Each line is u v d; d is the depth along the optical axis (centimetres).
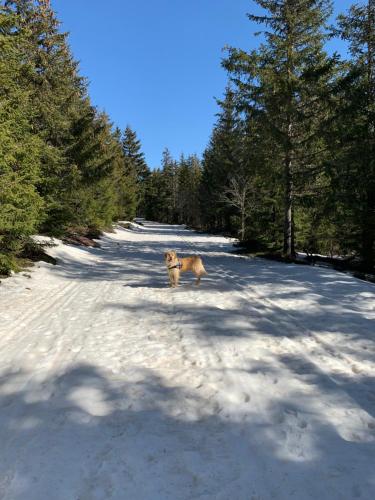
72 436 342
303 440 332
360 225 1463
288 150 1603
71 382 454
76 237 2230
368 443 328
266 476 287
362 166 1420
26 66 1454
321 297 849
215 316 731
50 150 1493
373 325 641
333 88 1473
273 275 1212
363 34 1617
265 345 569
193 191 6159
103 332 650
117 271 1412
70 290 1036
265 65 1650
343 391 420
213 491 271
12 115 1042
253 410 385
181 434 345
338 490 271
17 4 1681
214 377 462
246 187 2966
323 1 1631
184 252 2159
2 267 1113
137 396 418
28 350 565
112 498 266
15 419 373
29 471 295
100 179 2508
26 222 1069
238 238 3150
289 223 1736
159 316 748
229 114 3122
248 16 1684
